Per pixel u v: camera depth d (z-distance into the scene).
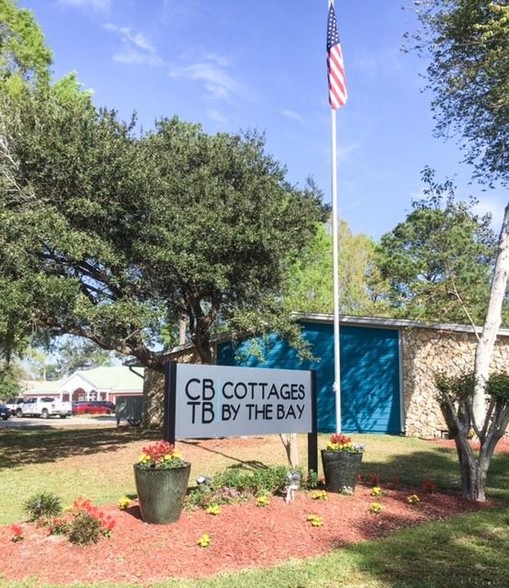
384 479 9.30
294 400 8.42
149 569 4.95
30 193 11.99
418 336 17.27
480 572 5.02
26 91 15.32
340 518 6.60
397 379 17.20
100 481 9.52
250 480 7.38
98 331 13.62
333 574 4.89
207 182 14.62
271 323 14.55
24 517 6.82
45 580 4.70
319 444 13.67
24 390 61.56
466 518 6.81
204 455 12.01
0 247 10.89
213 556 5.28
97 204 11.91
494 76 14.02
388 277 33.25
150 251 12.60
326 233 33.94
